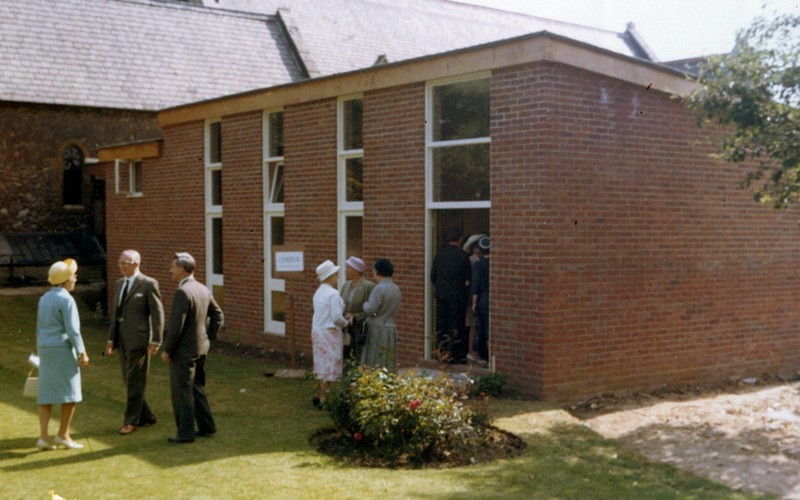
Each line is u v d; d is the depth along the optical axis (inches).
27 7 1111.0
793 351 515.5
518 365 409.4
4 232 1064.8
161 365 533.3
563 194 402.9
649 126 439.2
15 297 871.7
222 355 575.2
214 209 644.7
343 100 525.3
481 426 341.4
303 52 1237.7
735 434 356.5
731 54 408.5
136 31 1164.5
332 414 335.0
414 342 471.5
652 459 317.1
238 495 267.7
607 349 422.3
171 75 1141.7
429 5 1514.5
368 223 498.3
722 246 475.8
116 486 278.2
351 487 275.7
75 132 1098.1
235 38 1232.8
